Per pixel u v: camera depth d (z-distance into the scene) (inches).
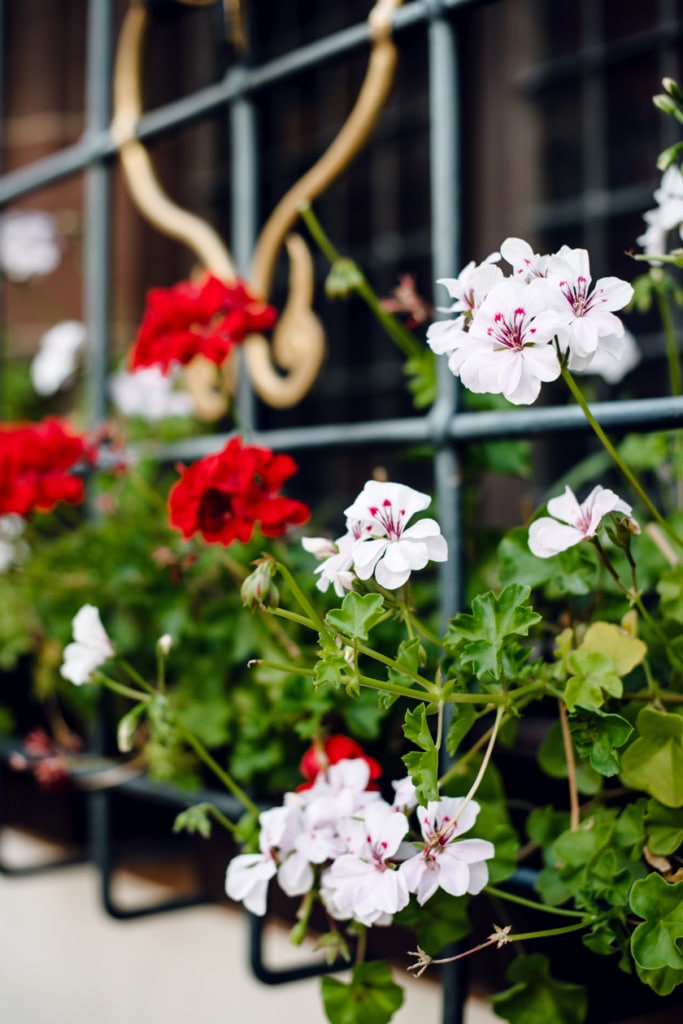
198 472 30.8
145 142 41.9
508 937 27.1
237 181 38.8
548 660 33.4
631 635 28.2
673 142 53.2
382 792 34.6
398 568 26.3
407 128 61.6
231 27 38.8
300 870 28.7
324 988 29.3
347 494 61.9
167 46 67.9
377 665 33.2
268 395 38.3
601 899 28.1
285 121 66.9
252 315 35.9
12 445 37.0
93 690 40.6
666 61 53.6
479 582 35.2
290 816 28.7
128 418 48.7
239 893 29.0
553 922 32.8
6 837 52.4
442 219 32.7
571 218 56.4
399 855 27.4
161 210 41.1
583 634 30.0
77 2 67.5
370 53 36.0
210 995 42.0
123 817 45.0
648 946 26.0
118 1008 45.4
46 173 45.7
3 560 41.4
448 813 26.9
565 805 33.7
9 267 59.1
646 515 36.6
